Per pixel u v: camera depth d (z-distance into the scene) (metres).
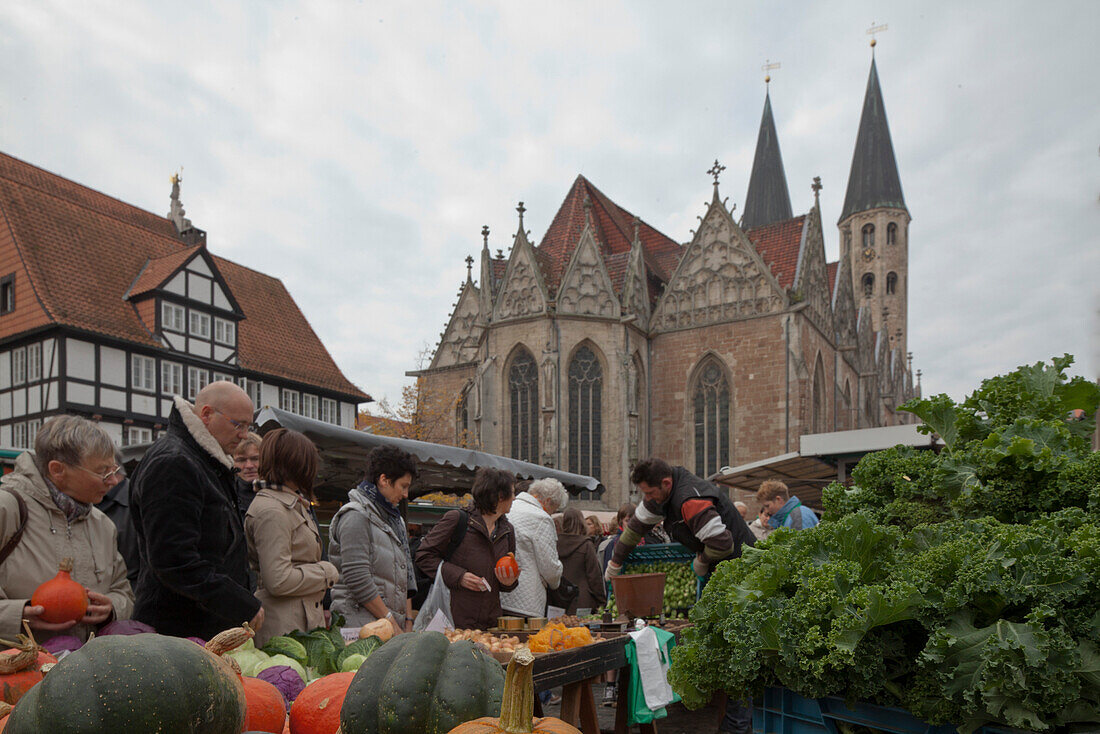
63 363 21.77
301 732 1.78
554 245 39.25
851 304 46.59
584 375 34.25
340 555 4.31
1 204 23.66
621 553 5.66
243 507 4.42
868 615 1.91
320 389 31.56
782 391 33.50
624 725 4.56
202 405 3.21
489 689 1.66
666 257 43.34
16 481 2.94
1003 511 2.44
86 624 2.63
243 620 2.90
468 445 35.09
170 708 1.24
